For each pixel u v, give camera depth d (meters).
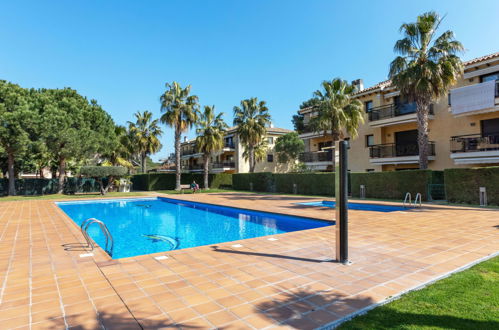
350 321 2.78
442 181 16.86
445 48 15.38
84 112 26.80
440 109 19.98
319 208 13.91
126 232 10.66
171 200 22.25
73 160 30.67
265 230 10.98
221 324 2.79
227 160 43.59
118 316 2.98
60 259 5.21
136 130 39.84
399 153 21.95
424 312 2.90
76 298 3.46
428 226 8.20
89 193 29.39
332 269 4.45
